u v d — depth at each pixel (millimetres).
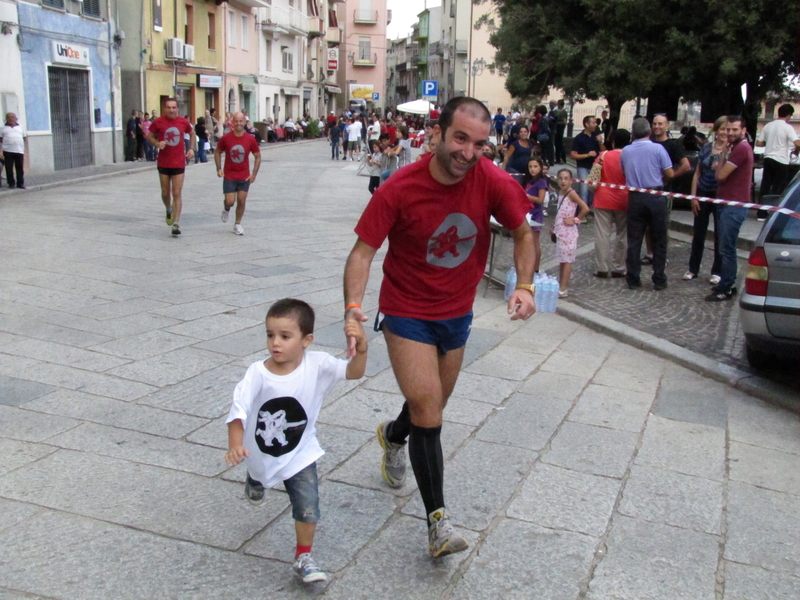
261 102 45219
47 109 21406
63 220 12406
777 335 5543
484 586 3262
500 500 3990
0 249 9648
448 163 3043
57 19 21641
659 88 16609
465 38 58750
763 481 4336
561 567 3420
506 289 8453
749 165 7945
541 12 16547
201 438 4527
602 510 3932
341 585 3225
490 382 5754
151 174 22812
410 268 3305
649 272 9844
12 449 4262
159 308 7223
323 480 4129
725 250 8188
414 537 3617
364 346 3115
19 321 6594
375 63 80812
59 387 5168
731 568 3473
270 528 3625
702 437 4906
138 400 5027
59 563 3270
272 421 3139
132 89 28672
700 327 7309
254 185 20188
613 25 15227
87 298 7449
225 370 5664
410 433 3330
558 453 4578
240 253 10195
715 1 13727
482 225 3279
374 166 16438
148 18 28953
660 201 8578
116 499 3803
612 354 6621
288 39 51406
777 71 15469
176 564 3311
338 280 8812
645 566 3455
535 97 18406
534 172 8719
